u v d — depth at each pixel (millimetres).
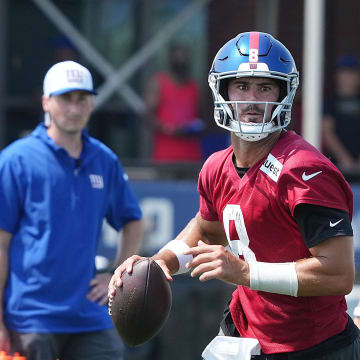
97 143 18375
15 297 17172
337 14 30016
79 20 30734
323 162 11930
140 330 12203
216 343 13328
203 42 30422
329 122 29219
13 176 17234
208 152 29891
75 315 17344
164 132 30078
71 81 17656
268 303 12914
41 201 17266
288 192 11930
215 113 12875
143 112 30312
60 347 17453
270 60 12344
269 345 13078
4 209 17188
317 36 26047
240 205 12539
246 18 30203
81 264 17438
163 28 30500
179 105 30109
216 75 12578
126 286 12195
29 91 30844
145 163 29312
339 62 29750
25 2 30734
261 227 12430
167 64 30406
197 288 25188
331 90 29438
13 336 17234
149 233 25875
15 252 17266
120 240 19016
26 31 30828
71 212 17359
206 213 13711
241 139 12555
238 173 12664
